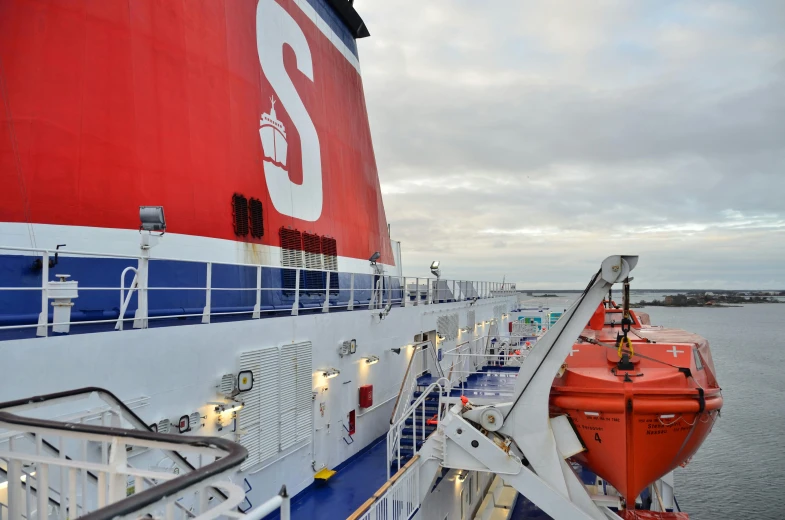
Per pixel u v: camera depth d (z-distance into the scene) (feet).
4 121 24.43
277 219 39.27
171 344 25.46
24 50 25.31
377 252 59.00
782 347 403.13
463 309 79.66
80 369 20.93
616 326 43.93
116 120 27.78
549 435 32.37
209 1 34.42
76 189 25.88
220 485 9.06
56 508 16.87
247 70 37.42
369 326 47.67
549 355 32.37
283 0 44.16
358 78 61.31
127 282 27.40
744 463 139.64
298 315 36.55
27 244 24.06
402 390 43.21
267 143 38.81
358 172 56.75
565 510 31.27
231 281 33.94
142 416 23.67
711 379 35.04
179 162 30.78
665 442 31.60
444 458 33.37
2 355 18.30
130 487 22.72
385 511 29.66
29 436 16.17
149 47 29.81
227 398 28.81
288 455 34.83
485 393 47.52
